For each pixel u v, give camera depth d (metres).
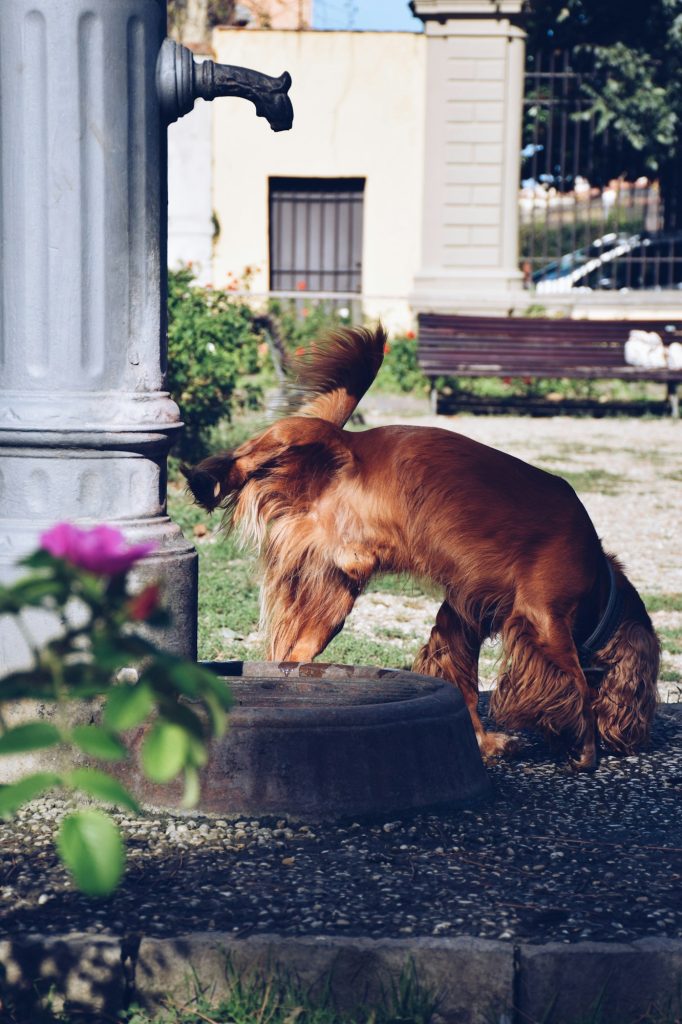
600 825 3.81
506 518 4.18
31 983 2.84
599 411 17.64
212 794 3.63
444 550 4.22
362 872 3.33
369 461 4.28
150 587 1.55
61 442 3.96
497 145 19.86
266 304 19.98
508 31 19.55
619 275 23.30
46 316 3.98
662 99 20.31
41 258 3.96
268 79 4.19
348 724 3.70
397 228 20.47
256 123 20.28
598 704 4.55
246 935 2.90
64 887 3.19
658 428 16.19
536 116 19.59
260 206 20.52
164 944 2.86
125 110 3.98
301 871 3.32
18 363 4.01
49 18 3.87
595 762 4.38
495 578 4.23
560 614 4.25
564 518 4.26
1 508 4.06
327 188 20.78
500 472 4.24
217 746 3.64
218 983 2.85
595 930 3.00
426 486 4.20
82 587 1.57
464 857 3.48
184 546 4.16
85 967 2.85
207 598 7.14
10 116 3.93
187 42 20.53
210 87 4.15
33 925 2.97
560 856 3.52
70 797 3.80
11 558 3.92
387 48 20.03
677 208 22.05
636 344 17.08
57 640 1.62
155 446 4.09
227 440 12.05
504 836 3.67
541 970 2.84
